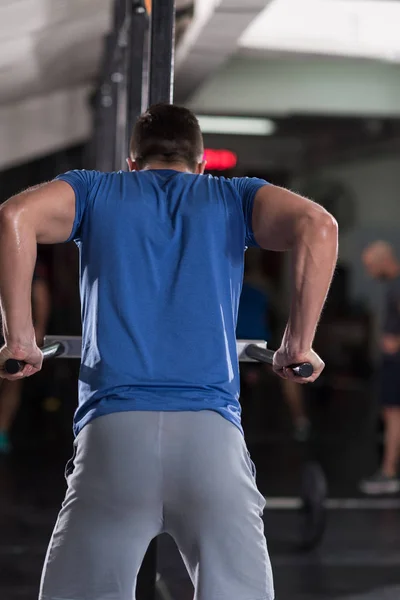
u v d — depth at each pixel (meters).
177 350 1.94
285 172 17.34
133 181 2.05
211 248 2.00
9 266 1.83
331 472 8.14
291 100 10.69
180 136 2.18
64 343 2.37
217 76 10.59
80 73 8.34
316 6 8.62
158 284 1.97
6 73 6.93
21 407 10.83
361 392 14.38
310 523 5.58
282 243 2.00
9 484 7.23
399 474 7.77
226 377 1.97
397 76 10.77
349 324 16.30
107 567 1.88
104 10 5.56
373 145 15.93
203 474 1.87
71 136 9.48
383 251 7.22
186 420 1.89
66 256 11.10
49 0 4.98
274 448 9.37
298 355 1.95
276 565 5.28
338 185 18.03
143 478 1.87
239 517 1.89
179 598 4.27
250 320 8.16
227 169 10.88
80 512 1.89
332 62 10.67
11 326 1.86
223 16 6.12
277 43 8.60
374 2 8.66
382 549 5.65
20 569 5.04
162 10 2.69
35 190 1.93
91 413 1.92
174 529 1.92
